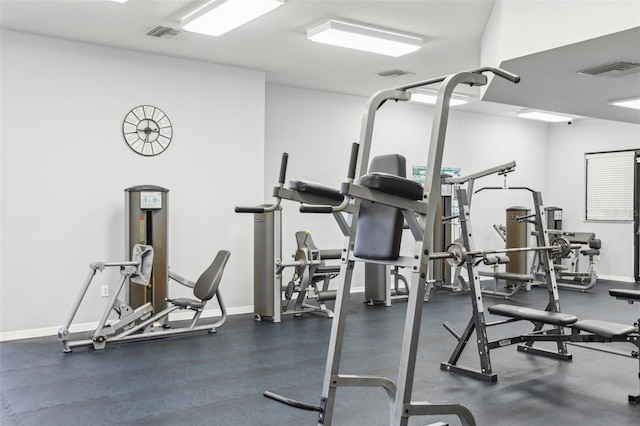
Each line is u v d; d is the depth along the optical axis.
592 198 9.18
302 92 6.97
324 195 2.21
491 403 3.24
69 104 4.98
